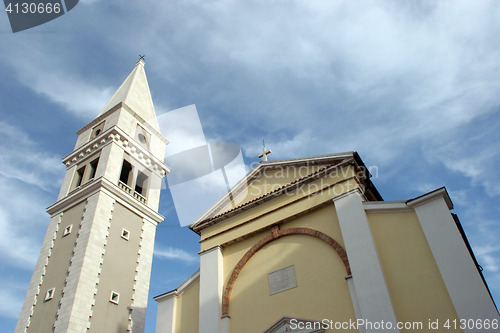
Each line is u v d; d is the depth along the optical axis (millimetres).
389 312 12836
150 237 29375
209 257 18859
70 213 27703
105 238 25391
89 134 34281
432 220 14328
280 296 15906
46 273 24516
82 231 25094
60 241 25969
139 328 24547
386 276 14047
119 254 25875
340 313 14070
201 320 16828
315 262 15977
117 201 27984
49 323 21297
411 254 14148
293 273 16219
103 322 22344
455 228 13703
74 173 31047
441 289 12922
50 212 29109
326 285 15078
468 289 12312
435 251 13617
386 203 15695
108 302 23344
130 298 25031
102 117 34469
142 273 26969
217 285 17516
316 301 14883
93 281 23016
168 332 17812
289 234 17500
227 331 16062
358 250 14742
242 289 17188
